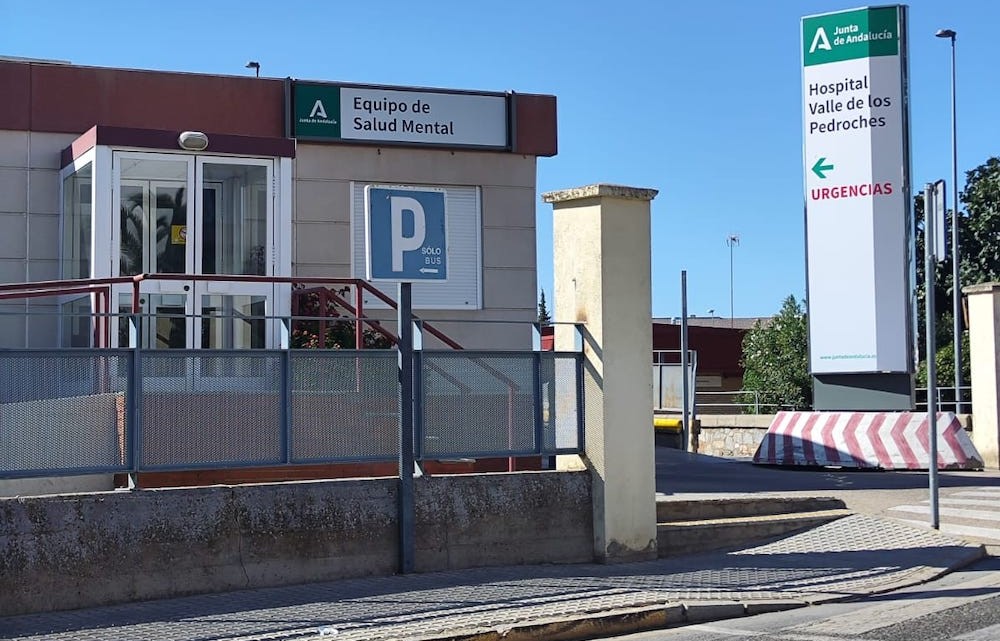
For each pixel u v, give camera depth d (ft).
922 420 69.62
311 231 65.87
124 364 34.60
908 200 70.85
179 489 34.32
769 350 158.81
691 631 31.60
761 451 75.41
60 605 32.01
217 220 54.90
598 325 42.39
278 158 56.08
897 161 70.90
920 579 38.19
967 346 116.47
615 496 41.96
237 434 36.32
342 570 37.06
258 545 35.47
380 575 37.86
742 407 151.53
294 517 36.24
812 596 35.65
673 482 63.00
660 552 43.45
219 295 54.34
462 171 68.74
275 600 33.65
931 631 30.01
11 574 31.32
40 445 32.94
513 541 40.52
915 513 49.37
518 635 29.96
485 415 40.88
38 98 60.75
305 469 42.52
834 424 72.13
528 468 49.44
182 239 54.19
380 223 41.50
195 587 34.27
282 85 65.77
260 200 55.77
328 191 66.33
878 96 71.10
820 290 72.64
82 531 32.53
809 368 73.26
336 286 64.80
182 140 53.42
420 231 42.04
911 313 70.64
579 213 43.37
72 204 58.29
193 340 53.47
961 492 54.80
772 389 155.94
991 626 30.50
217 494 34.94
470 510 39.75
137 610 32.17
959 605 33.86
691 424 98.84
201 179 54.75
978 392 73.72
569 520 41.70
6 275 59.57
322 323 49.70
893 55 71.00
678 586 36.73
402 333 39.06
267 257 55.57
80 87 61.62
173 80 63.62
